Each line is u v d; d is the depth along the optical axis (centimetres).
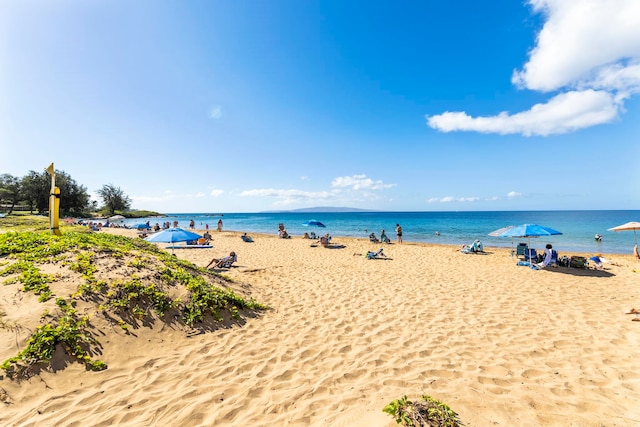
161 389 384
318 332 577
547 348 502
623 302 759
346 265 1330
